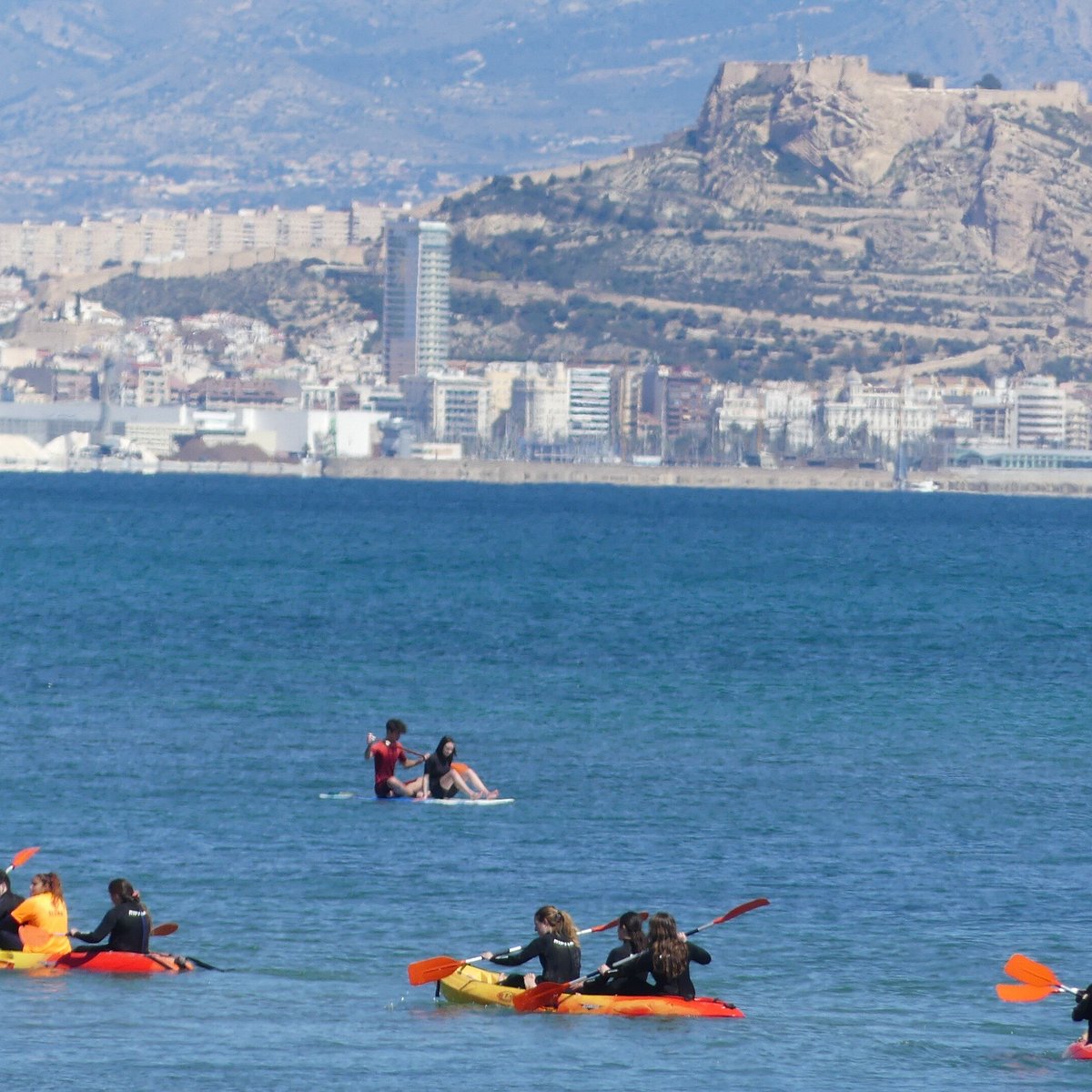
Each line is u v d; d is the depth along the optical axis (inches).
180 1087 4475.9
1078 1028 5034.5
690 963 5575.8
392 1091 4485.7
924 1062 4746.6
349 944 5674.2
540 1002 5078.7
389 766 7854.3
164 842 6929.1
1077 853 7022.6
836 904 6235.2
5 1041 4781.0
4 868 6432.1
